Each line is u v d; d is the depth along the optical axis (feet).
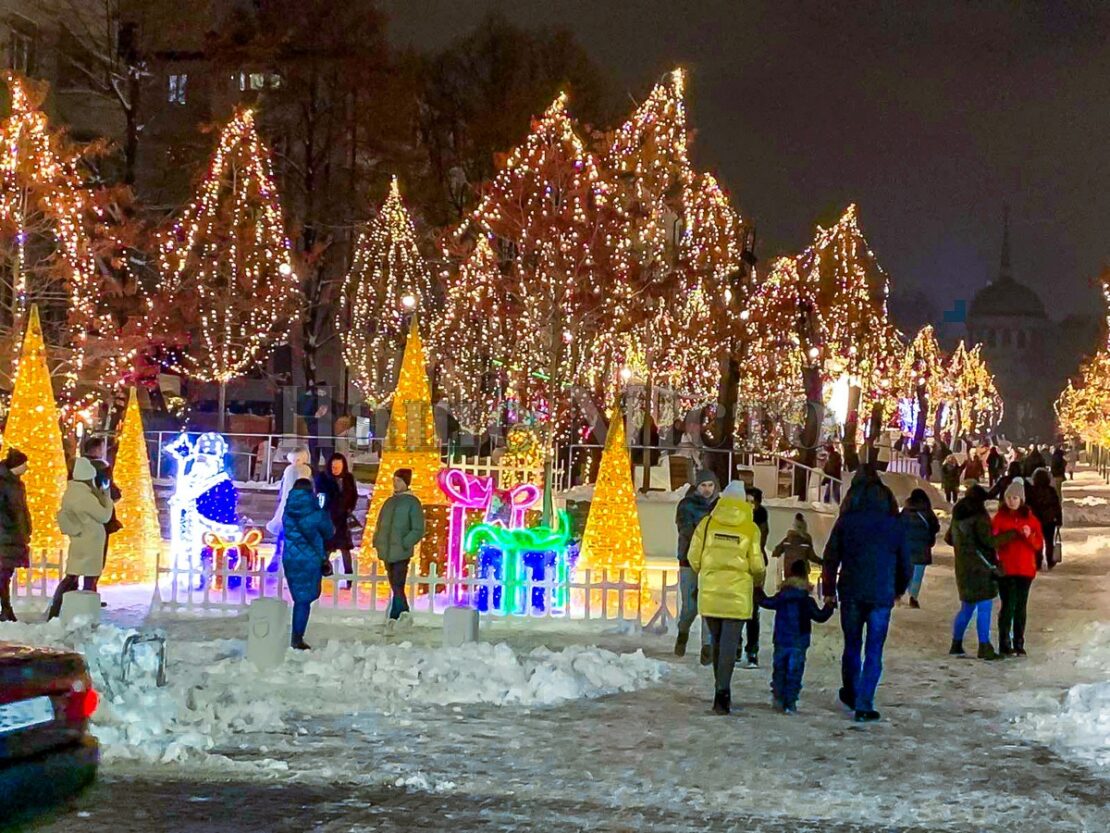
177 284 121.49
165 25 128.67
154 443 114.83
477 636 45.65
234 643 45.62
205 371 130.11
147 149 145.79
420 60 174.09
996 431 591.78
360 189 163.53
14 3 123.44
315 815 26.48
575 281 115.03
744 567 37.45
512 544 55.11
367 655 42.47
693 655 47.65
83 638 38.42
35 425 61.21
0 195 100.01
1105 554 96.68
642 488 86.74
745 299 137.28
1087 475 269.03
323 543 46.65
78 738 23.49
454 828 25.76
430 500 60.29
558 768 30.66
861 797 28.78
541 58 173.37
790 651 37.91
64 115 137.28
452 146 174.91
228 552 60.85
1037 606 66.03
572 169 118.11
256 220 127.54
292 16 154.61
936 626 57.88
